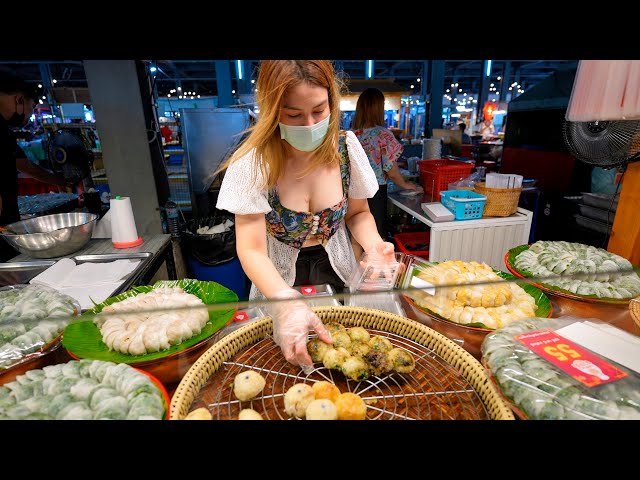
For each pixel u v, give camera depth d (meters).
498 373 0.92
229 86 7.64
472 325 1.19
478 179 3.79
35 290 1.39
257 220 1.50
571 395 0.81
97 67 3.13
